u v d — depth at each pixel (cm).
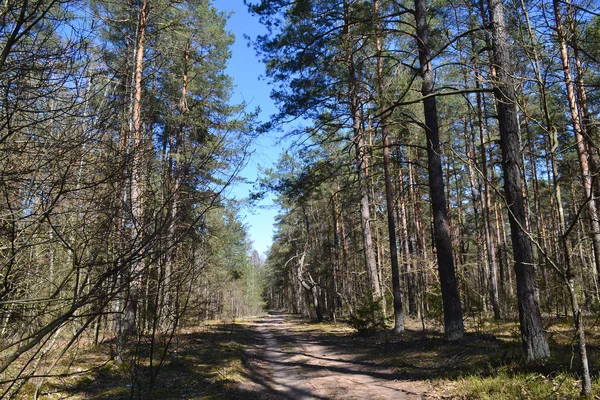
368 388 738
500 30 689
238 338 1808
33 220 277
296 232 4256
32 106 290
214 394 712
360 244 3547
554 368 621
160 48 977
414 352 1016
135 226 313
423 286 2069
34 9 264
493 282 1939
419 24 1156
